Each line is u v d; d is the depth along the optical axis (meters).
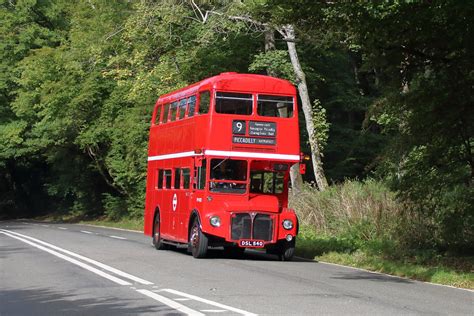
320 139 33.72
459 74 17.53
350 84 43.41
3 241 27.52
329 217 26.42
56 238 29.48
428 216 19.72
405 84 18.55
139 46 36.53
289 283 14.68
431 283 15.66
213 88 20.50
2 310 11.14
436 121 17.92
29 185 71.12
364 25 16.38
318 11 16.81
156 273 16.20
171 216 23.23
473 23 15.91
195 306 11.23
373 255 20.38
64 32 54.91
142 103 41.53
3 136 53.28
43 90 47.62
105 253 21.69
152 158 26.59
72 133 50.03
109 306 11.37
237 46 36.06
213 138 20.38
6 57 55.19
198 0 34.47
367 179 27.47
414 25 16.28
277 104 20.86
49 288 13.66
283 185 20.88
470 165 18.34
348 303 11.91
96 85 45.69
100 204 56.91
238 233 20.22
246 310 10.85
